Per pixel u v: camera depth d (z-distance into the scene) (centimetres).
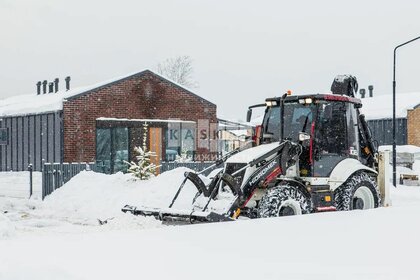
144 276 477
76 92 2723
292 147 1199
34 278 475
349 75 1392
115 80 2814
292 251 580
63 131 2658
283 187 1134
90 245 616
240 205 1116
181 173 1532
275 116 1288
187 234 689
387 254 564
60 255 561
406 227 736
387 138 3997
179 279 468
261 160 1152
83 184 1748
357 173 1277
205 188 1198
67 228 1283
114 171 2764
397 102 4134
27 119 2911
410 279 469
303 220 802
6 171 3073
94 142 2727
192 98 3064
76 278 471
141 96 2903
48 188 1972
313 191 1202
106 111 2784
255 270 497
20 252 578
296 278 471
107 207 1536
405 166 2989
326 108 1230
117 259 541
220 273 487
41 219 1450
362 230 712
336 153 1260
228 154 1266
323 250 584
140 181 1694
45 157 2773
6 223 1038
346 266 512
